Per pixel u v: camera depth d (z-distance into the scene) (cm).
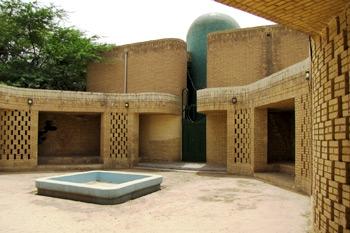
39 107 1366
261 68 1484
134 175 1025
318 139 433
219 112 1449
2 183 1031
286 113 1430
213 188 969
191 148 1630
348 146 336
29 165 1349
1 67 1822
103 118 1487
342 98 349
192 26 1889
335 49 367
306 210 692
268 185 1016
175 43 1678
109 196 753
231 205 746
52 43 1972
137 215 665
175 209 714
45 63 2016
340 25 354
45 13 1922
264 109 1226
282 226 577
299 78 898
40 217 645
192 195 866
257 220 620
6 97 1257
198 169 1369
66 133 1652
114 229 572
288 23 395
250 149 1241
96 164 1473
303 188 888
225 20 1828
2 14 1834
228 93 1305
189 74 1847
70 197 809
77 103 1435
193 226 586
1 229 566
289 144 1423
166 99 1519
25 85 1880
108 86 1842
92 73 1905
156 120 1656
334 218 369
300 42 1412
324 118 402
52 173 1284
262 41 1491
